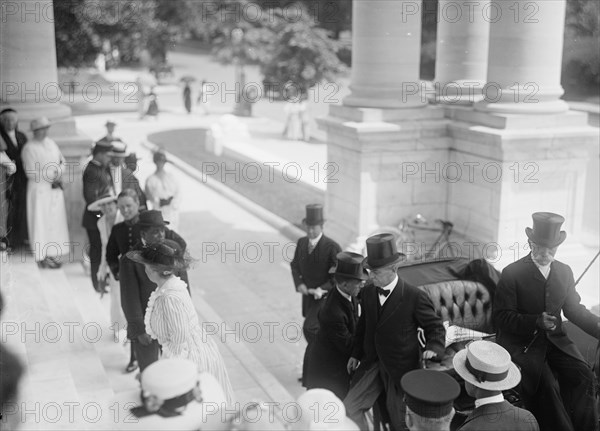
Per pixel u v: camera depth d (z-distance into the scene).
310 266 6.21
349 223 10.00
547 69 9.03
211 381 3.50
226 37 23.69
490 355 3.88
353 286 5.03
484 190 9.13
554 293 4.72
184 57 33.44
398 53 9.72
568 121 9.02
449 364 4.94
